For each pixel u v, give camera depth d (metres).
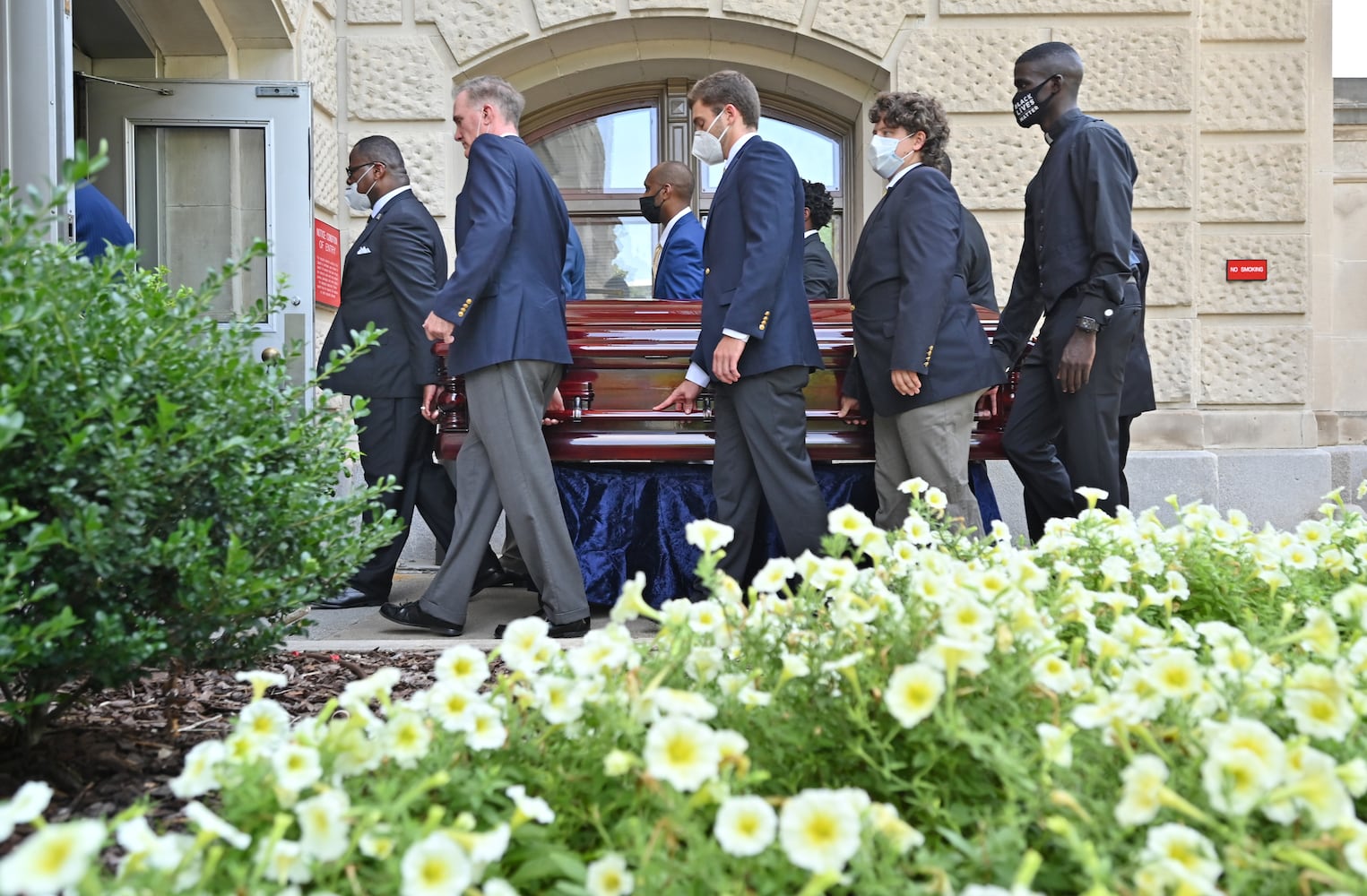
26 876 1.01
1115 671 1.68
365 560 2.40
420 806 1.42
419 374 4.84
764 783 1.50
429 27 6.96
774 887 1.20
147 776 2.19
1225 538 2.65
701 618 1.72
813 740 1.54
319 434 2.39
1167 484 6.89
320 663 3.49
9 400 1.79
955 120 6.96
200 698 2.83
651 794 1.36
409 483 5.01
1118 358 3.95
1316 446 7.04
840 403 4.47
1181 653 1.54
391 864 1.21
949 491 4.00
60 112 4.02
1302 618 2.39
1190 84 6.91
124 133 6.16
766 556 4.52
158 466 1.97
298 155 6.20
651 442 4.43
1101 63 6.92
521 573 5.36
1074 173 3.90
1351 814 1.23
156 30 6.19
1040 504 4.34
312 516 2.23
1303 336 6.98
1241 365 7.00
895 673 1.42
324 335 6.63
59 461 1.86
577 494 4.53
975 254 4.89
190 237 6.23
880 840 1.25
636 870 1.26
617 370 4.46
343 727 1.44
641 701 1.44
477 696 1.59
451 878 1.15
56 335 1.94
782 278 3.99
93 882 1.09
